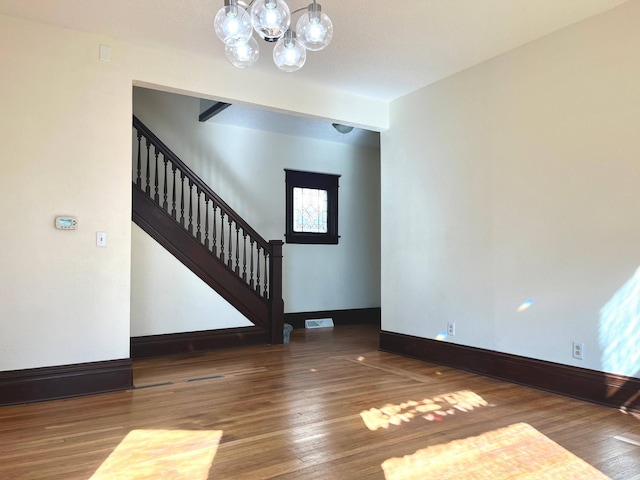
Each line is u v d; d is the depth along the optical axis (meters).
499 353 3.90
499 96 3.97
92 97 3.54
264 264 5.87
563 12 3.25
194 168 6.05
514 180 3.84
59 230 3.39
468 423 2.81
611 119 3.20
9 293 3.21
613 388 3.13
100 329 3.52
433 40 3.66
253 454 2.35
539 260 3.64
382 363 4.51
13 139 3.26
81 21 3.36
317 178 7.11
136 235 4.74
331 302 7.20
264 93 4.34
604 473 2.15
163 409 3.07
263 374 4.05
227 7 2.01
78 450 2.39
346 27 3.42
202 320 5.12
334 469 2.18
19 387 3.19
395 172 5.09
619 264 3.13
